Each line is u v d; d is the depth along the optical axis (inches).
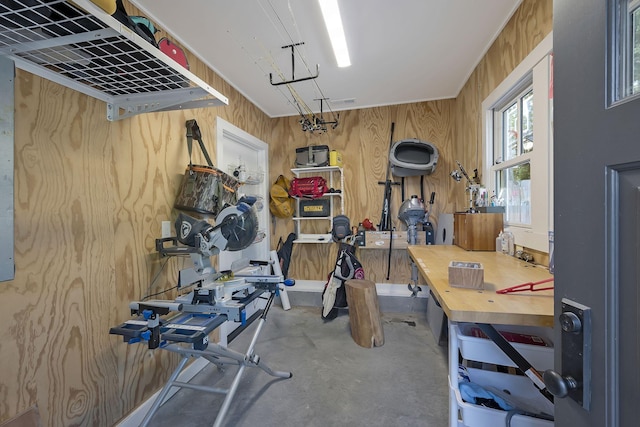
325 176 137.5
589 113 19.0
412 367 80.3
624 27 17.8
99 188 55.7
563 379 20.0
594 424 18.5
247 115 117.9
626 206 16.7
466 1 66.0
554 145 22.4
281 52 85.5
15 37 36.4
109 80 50.1
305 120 118.6
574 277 20.3
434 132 123.2
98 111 55.6
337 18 69.1
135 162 63.9
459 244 86.9
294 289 133.0
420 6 67.2
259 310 126.9
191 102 58.4
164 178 71.9
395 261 129.0
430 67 96.1
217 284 56.9
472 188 88.4
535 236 59.9
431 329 103.6
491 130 86.0
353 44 82.2
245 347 94.2
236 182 83.6
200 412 64.2
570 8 20.8
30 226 44.6
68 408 49.5
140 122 65.2
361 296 93.2
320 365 82.1
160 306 48.3
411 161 117.3
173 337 43.7
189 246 63.6
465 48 84.9
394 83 108.0
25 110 43.9
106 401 56.2
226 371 80.6
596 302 18.4
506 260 63.7
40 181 45.9
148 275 66.6
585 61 19.3
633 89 17.6
